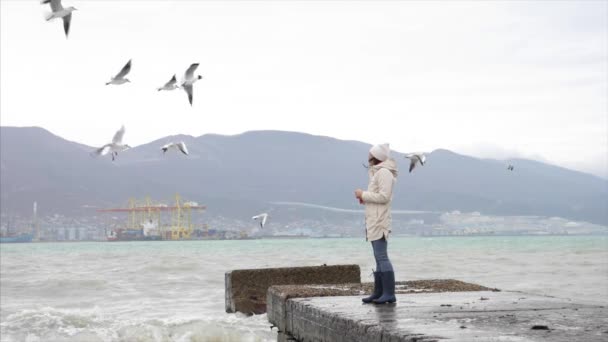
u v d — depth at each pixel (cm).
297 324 944
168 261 4703
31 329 1413
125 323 1459
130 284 2638
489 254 5800
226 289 1622
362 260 4666
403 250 7931
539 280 2575
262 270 1597
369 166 905
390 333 634
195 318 1498
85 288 2497
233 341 1344
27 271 3812
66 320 1478
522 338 584
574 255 5134
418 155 1041
